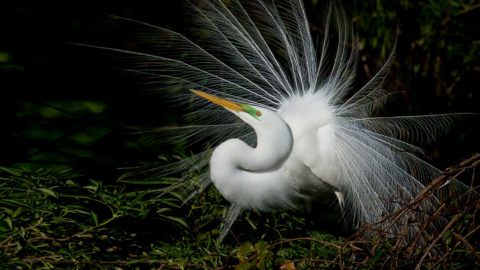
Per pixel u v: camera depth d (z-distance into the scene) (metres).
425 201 8.12
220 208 8.18
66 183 7.65
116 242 7.32
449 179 6.26
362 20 11.38
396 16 11.45
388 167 8.60
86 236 7.05
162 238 7.89
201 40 9.31
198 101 9.19
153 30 9.44
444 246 6.29
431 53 11.61
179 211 8.10
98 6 13.26
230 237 8.17
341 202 8.81
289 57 9.23
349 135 8.60
